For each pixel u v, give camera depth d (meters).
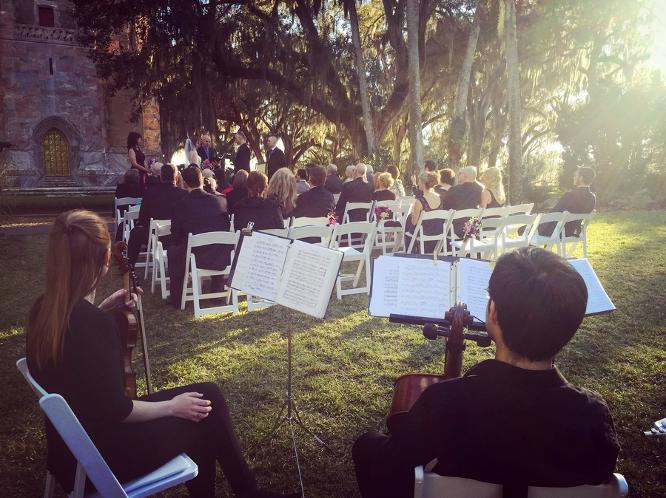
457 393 1.56
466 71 20.70
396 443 1.63
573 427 1.48
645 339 5.21
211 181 9.16
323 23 23.95
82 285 2.08
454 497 1.58
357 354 4.95
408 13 18.28
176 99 23.59
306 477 3.16
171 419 2.37
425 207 7.82
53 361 2.04
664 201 17.48
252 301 6.48
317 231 6.29
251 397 4.12
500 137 28.12
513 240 7.94
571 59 25.09
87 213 2.16
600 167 19.16
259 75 23.75
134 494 2.14
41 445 3.51
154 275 7.14
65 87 34.88
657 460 3.26
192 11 21.52
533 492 1.51
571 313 1.46
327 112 25.30
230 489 3.06
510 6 16.97
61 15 35.78
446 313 2.39
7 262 9.09
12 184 33.16
